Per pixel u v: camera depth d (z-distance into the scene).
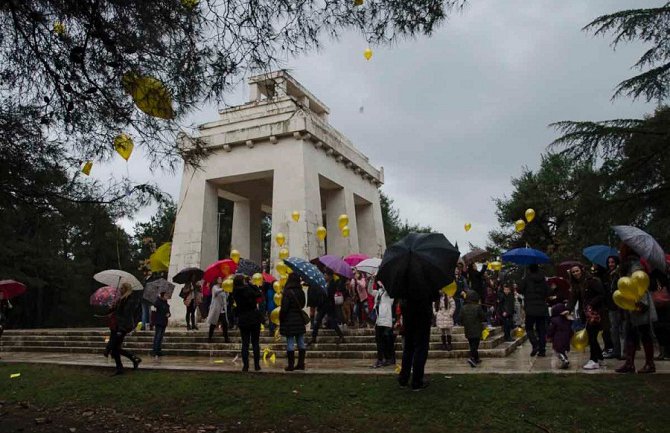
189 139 5.64
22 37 5.15
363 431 5.28
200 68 5.17
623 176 12.11
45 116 5.29
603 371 6.89
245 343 8.27
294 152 17.05
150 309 14.28
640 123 11.91
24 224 5.88
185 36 5.08
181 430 5.62
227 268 11.88
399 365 8.51
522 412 5.45
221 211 32.31
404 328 6.53
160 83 5.21
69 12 4.97
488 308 12.90
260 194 21.27
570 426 5.04
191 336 12.95
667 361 7.83
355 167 20.62
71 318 34.31
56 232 5.90
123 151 5.48
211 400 6.59
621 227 6.71
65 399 7.20
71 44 5.19
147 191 5.54
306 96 18.64
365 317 13.16
